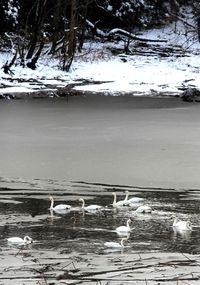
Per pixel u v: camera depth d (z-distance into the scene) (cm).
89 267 1161
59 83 4159
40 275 1116
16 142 2442
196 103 3716
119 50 5041
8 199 1656
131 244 1308
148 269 1151
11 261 1193
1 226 1427
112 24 5506
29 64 4331
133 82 4353
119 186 1808
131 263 1186
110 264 1178
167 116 3181
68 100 3747
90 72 4469
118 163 2086
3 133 2642
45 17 4497
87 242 1320
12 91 3897
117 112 3312
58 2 4438
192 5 5662
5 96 3797
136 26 5616
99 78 4378
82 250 1266
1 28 4659
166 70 4684
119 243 1309
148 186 1812
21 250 1262
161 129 2784
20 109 3372
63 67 4397
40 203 1622
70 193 1727
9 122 2939
